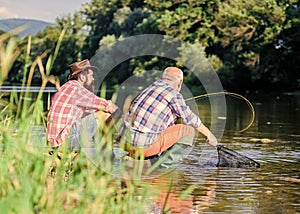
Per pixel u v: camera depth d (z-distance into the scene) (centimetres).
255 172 630
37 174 332
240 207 464
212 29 3428
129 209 369
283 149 814
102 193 357
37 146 360
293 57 3362
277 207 466
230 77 3331
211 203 477
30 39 341
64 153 368
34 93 1959
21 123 356
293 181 579
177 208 457
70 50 3972
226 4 3347
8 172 333
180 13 3450
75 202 361
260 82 3416
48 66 357
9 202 295
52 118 562
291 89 3406
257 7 3316
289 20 3300
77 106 559
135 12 4041
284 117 1446
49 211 317
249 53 3281
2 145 354
